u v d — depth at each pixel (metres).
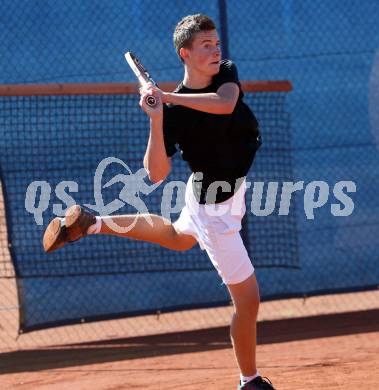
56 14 26.25
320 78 27.67
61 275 25.64
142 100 13.30
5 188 25.59
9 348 24.94
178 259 26.45
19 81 26.08
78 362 22.64
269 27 27.31
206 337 25.08
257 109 27.17
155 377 20.08
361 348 22.11
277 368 20.08
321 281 27.41
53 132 26.05
